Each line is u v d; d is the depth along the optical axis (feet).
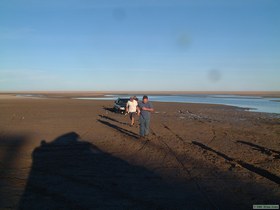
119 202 24.20
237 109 133.80
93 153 41.86
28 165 35.24
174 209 23.02
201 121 83.61
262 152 43.27
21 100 214.90
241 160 38.27
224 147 46.65
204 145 48.01
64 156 39.99
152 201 24.52
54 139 52.95
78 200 24.53
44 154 41.14
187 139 53.26
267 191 27.14
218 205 23.94
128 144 48.16
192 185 28.58
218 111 121.49
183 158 39.01
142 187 27.86
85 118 90.02
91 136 56.13
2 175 31.12
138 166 35.14
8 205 23.41
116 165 35.50
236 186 28.40
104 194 25.95
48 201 24.27
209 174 32.09
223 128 69.15
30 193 26.02
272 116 101.30
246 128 70.28
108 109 128.06
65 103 174.29
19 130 64.08
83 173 32.14
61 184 28.48
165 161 37.47
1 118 89.86
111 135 57.21
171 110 125.59
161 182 29.40
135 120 84.74
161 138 53.93
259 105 166.50
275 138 56.29
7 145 47.39
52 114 103.91
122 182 29.27
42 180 29.63
